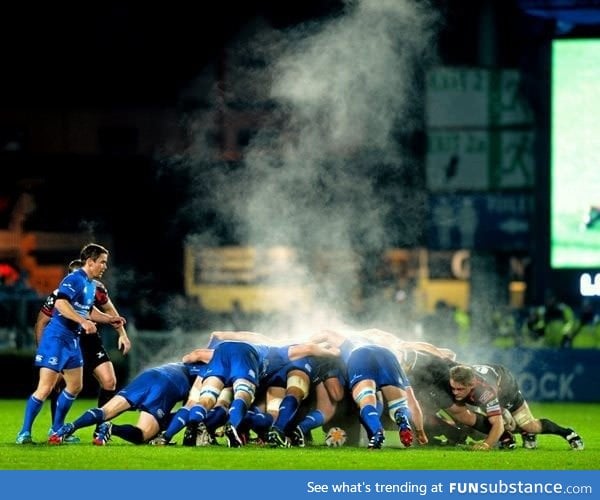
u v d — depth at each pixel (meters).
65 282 39.56
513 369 74.12
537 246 83.12
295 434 38.78
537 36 81.88
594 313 85.19
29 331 79.88
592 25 80.62
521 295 118.38
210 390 38.78
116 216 122.31
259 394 39.72
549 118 81.25
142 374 39.88
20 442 39.75
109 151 123.12
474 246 85.44
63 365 39.84
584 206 81.00
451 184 85.62
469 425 40.06
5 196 121.31
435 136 85.69
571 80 80.94
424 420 40.50
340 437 39.84
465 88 85.25
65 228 121.69
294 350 39.38
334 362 39.53
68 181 122.31
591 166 81.00
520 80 84.44
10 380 75.75
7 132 122.44
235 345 39.12
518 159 84.94
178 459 36.22
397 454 37.97
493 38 90.38
